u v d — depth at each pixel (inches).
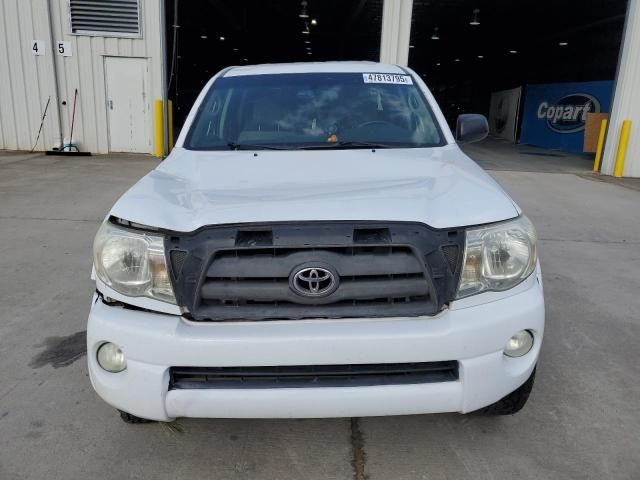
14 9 475.8
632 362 127.6
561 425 103.0
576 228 266.1
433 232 79.7
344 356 76.6
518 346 86.0
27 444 97.5
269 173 99.7
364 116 129.8
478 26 914.1
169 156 118.7
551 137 769.6
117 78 494.9
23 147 506.9
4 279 179.5
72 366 124.5
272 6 844.6
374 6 754.8
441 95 1809.8
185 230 79.5
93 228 244.8
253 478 89.7
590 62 865.5
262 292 77.3
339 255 77.7
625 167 469.4
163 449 96.7
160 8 480.1
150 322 78.9
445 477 89.5
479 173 103.7
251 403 77.5
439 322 78.5
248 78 142.2
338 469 91.7
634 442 98.0
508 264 83.6
